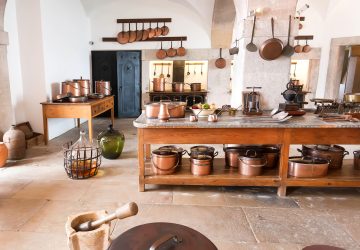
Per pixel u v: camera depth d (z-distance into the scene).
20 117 5.12
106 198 2.96
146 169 3.36
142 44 7.74
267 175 3.13
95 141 5.13
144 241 1.29
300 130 2.93
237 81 4.26
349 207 2.84
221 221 2.55
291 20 3.62
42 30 5.06
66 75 6.17
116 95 7.91
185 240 1.29
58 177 3.50
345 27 6.96
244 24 3.65
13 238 2.24
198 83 7.68
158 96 7.68
